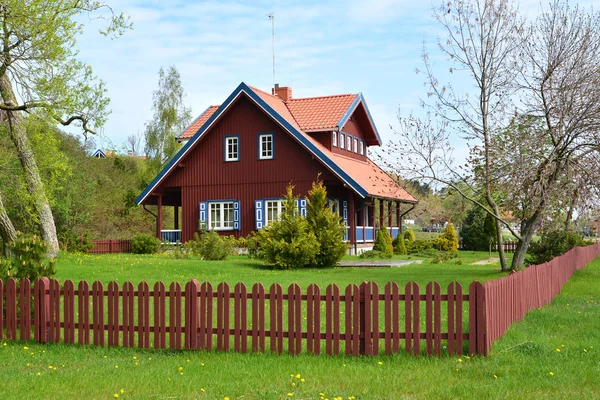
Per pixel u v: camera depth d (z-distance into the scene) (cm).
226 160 3672
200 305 1071
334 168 3375
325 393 780
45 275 1351
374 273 2380
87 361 1012
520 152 2034
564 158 1986
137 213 5094
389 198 3800
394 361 945
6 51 1877
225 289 1052
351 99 3953
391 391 790
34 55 1873
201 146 3734
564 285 1956
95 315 1123
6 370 949
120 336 1148
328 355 1000
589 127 1967
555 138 2028
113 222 4950
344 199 3756
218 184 3688
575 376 843
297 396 774
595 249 3628
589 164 1977
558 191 1997
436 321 965
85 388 824
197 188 3731
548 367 888
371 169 4172
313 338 1013
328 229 2703
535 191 1980
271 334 1033
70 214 4122
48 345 1136
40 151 2252
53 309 1155
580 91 2005
